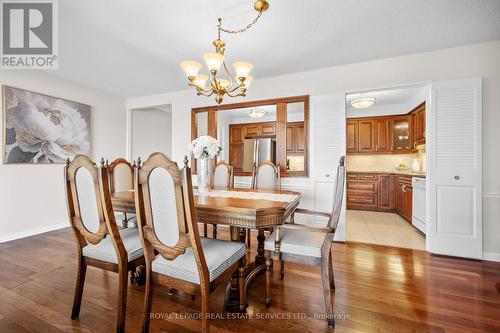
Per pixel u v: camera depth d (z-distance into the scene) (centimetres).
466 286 182
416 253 252
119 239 133
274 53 263
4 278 192
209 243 150
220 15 194
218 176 300
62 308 153
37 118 311
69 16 195
